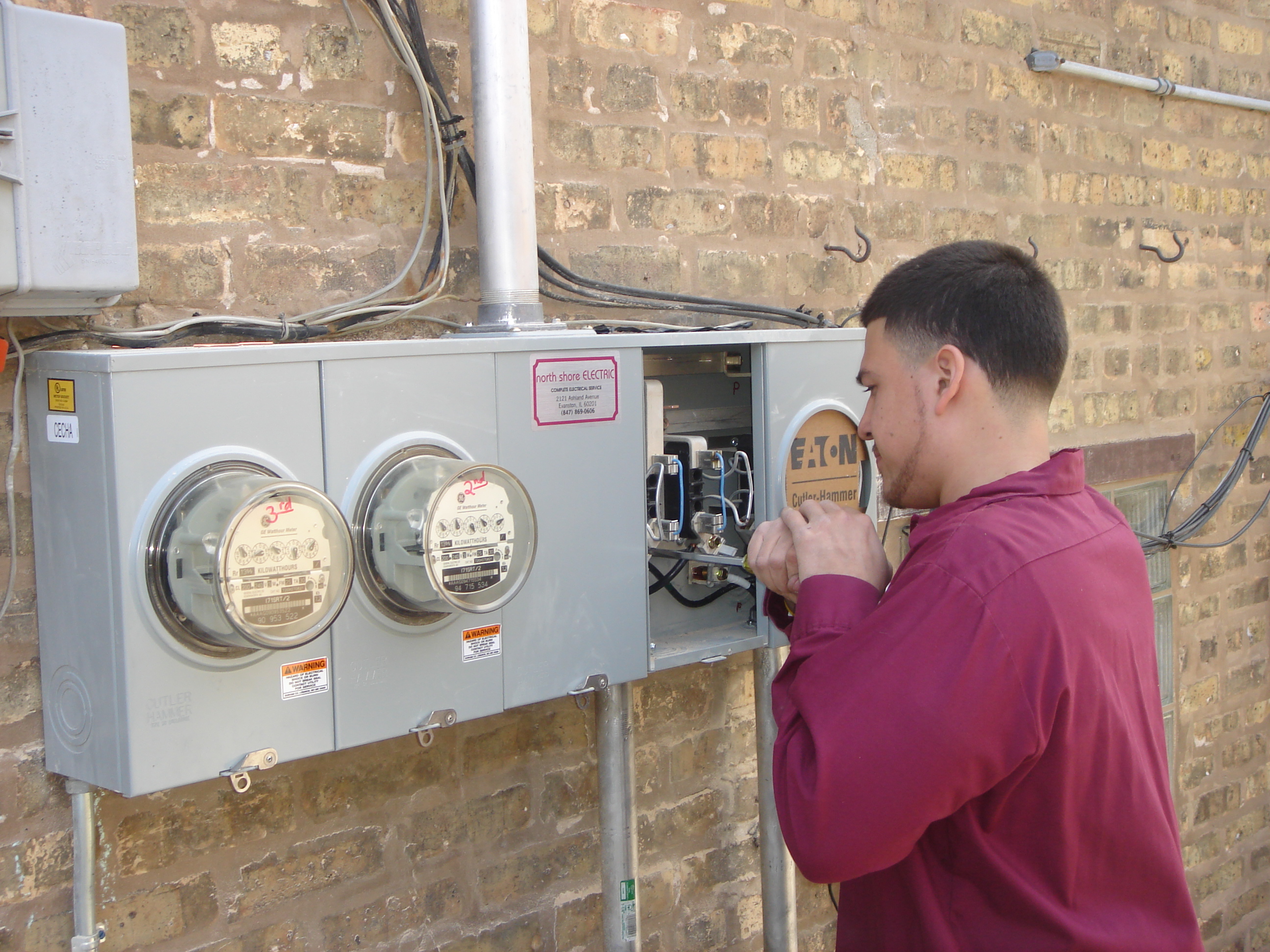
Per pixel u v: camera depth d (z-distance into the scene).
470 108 1.87
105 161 1.30
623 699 1.91
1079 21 2.88
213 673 1.30
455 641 1.50
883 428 1.25
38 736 1.47
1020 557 1.08
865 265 2.46
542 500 1.58
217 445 1.29
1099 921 1.14
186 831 1.61
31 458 1.39
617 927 1.92
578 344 1.60
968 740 1.03
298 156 1.69
